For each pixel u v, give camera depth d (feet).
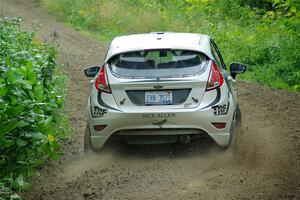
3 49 55.62
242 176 40.55
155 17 150.30
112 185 39.65
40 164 43.09
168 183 39.50
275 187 37.88
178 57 44.78
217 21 137.49
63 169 44.21
